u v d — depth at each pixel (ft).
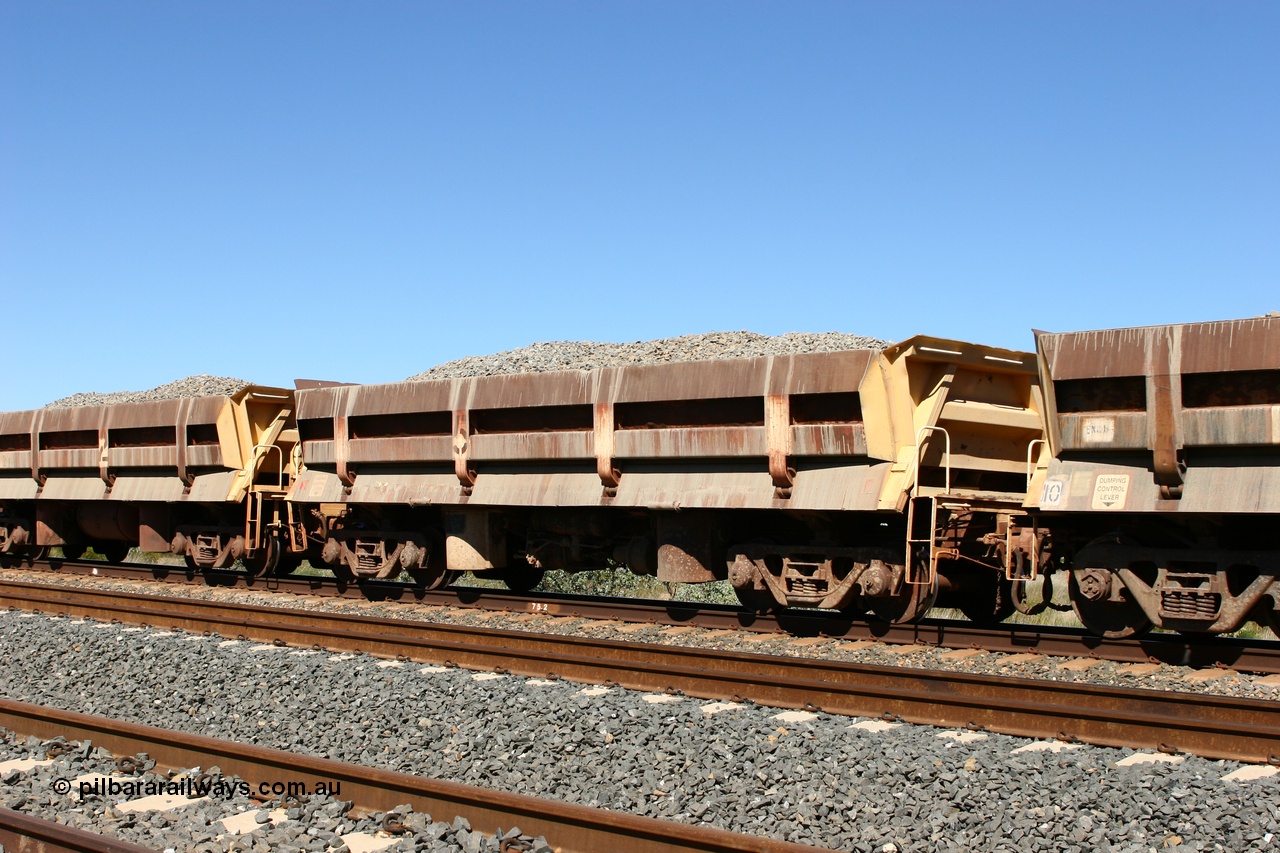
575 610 49.60
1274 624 35.70
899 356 40.40
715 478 44.83
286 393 63.05
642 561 49.39
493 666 36.47
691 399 44.45
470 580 73.61
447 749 26.86
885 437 40.19
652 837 19.20
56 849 20.15
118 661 39.01
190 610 50.67
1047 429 37.96
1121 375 35.40
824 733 27.35
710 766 24.73
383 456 55.21
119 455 67.87
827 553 43.19
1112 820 20.81
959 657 38.14
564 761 25.63
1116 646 37.63
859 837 20.48
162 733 25.99
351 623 44.96
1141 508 35.60
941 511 41.16
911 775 23.53
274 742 28.53
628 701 30.73
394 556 56.13
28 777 24.79
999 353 43.80
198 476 63.87
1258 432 32.96
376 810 22.35
